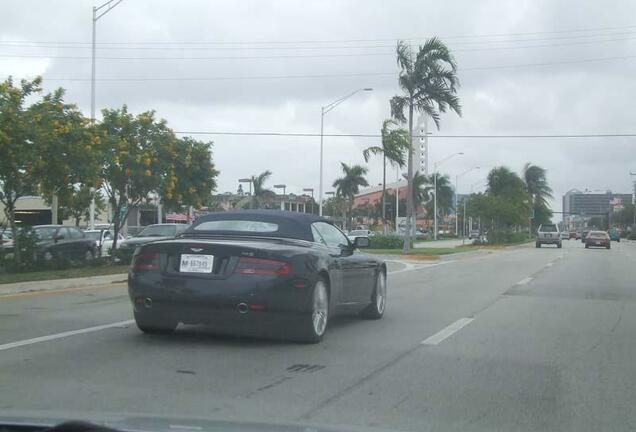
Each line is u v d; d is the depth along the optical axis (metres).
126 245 23.27
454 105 34.53
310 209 98.38
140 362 7.70
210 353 8.23
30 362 7.66
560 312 12.80
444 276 21.62
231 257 8.23
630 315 12.50
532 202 79.88
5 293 15.07
